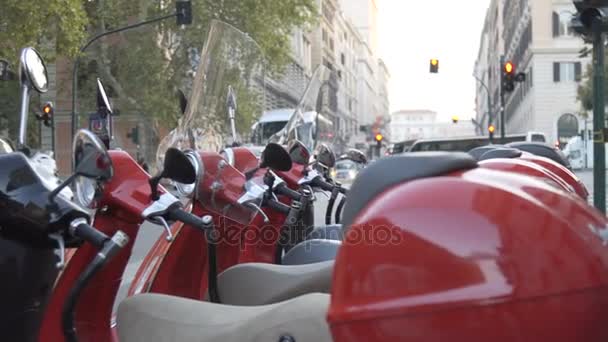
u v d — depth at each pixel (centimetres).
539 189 197
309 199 508
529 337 173
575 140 4331
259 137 530
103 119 370
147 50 2519
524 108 6450
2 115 1984
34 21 1856
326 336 234
